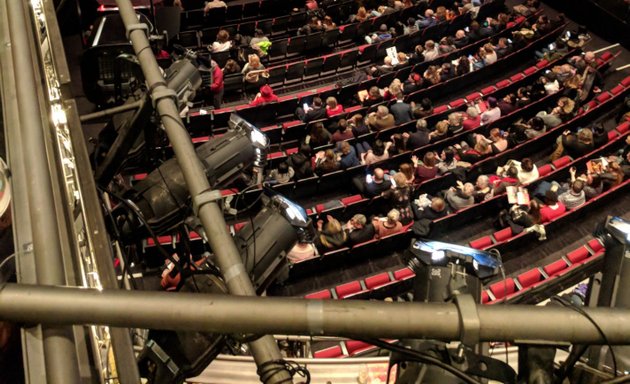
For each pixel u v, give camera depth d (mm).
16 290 2285
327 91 15875
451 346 3352
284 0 19031
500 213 12867
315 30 17969
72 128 4332
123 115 6348
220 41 16688
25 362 2447
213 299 2232
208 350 4055
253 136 5797
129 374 3082
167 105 3822
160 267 11102
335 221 11953
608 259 3973
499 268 4305
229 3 19938
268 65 17891
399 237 12266
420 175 13445
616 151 14859
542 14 19984
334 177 13477
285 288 11875
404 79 16953
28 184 3018
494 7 19844
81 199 3910
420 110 15219
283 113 15617
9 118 3504
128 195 5383
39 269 2693
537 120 14680
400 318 2191
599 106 15781
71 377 2359
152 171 5707
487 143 14133
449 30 18875
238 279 2900
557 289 11133
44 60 4934
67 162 4156
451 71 16719
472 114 14844
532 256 12570
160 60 14367
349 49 18641
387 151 14195
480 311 2211
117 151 5148
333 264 12125
